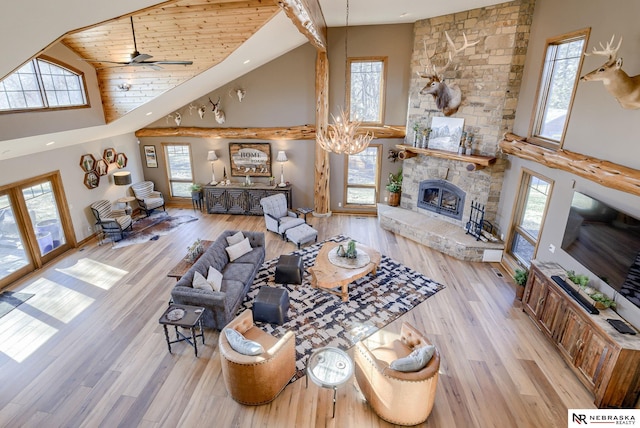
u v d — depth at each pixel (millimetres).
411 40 8195
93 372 4426
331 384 3602
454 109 7355
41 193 7055
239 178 9945
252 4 5238
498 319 5434
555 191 5387
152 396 4090
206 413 3889
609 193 4242
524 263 6414
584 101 4734
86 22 3066
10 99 5371
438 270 6840
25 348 4820
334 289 6184
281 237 8305
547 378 4352
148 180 10359
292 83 8945
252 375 3787
